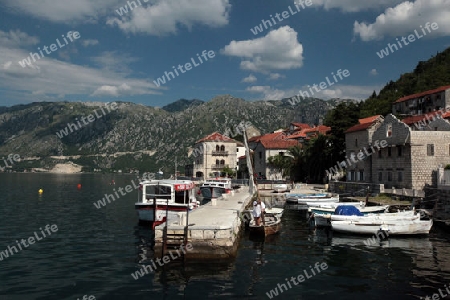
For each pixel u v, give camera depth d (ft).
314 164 248.93
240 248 78.33
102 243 82.23
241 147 388.78
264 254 72.79
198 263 64.49
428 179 150.92
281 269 62.08
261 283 54.65
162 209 102.42
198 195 239.71
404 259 69.15
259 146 301.84
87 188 309.63
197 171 369.91
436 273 60.13
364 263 66.33
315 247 79.51
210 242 66.18
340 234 94.89
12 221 115.96
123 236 90.89
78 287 52.11
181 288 51.93
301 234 95.50
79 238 88.22
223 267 62.59
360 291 51.57
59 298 47.88
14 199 195.52
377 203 136.56
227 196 157.07
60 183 395.14
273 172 286.66
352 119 227.40
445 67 382.42
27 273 58.75
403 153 156.46
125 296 48.73
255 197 161.07
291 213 142.61
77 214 135.13
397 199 143.02
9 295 48.88
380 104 355.97
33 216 128.16
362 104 383.45
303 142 296.30
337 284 54.54
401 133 156.56
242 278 56.75
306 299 48.47
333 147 228.22
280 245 81.66
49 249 75.97
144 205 104.73
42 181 443.32
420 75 403.13
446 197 121.08
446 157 152.56
